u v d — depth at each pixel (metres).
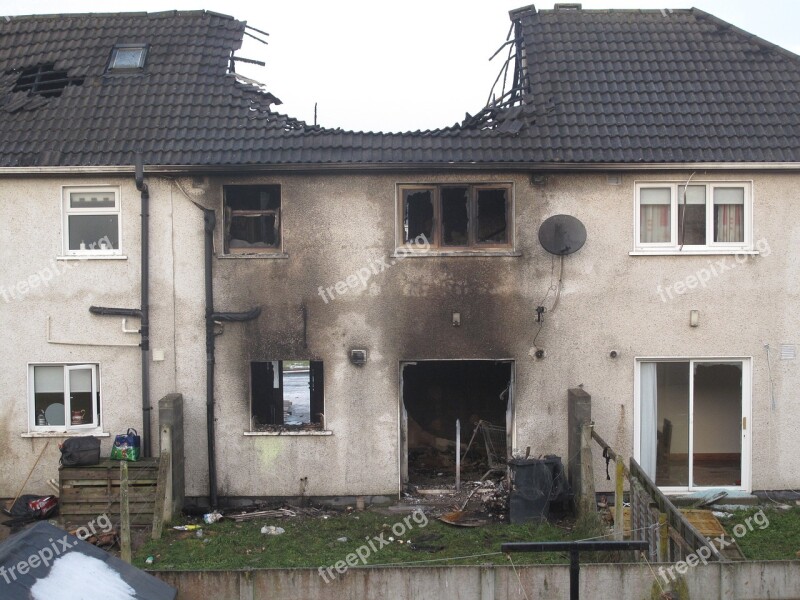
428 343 12.94
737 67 14.05
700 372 13.12
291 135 12.87
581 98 13.41
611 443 12.96
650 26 14.86
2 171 12.55
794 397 12.95
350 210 12.89
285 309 12.93
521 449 12.94
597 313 12.94
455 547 10.80
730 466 13.11
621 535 10.09
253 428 13.10
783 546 10.83
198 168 12.51
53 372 13.13
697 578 7.79
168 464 11.84
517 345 12.92
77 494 12.15
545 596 7.83
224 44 14.58
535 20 14.92
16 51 14.90
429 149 12.57
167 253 12.93
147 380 12.88
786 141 12.74
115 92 13.77
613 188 12.85
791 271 12.90
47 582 6.68
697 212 12.99
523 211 12.86
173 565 10.20
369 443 12.94
